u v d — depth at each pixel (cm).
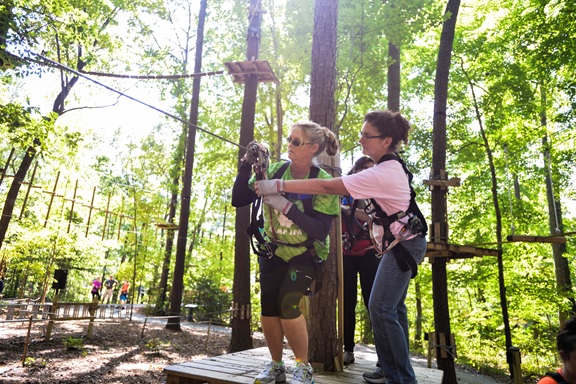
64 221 1762
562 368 185
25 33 812
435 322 870
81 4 1231
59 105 1496
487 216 1597
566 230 1733
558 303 1374
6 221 1408
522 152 1588
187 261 2380
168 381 273
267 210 238
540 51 1282
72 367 840
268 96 1697
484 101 1433
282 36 1570
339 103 1473
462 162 1546
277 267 242
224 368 276
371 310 244
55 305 1107
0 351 911
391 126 241
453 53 1430
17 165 2598
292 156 240
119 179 2567
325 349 320
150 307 2109
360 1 1191
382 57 1340
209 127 1847
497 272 1430
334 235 342
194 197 2433
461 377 1250
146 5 1809
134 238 2178
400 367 237
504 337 1509
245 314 1205
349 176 227
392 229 234
